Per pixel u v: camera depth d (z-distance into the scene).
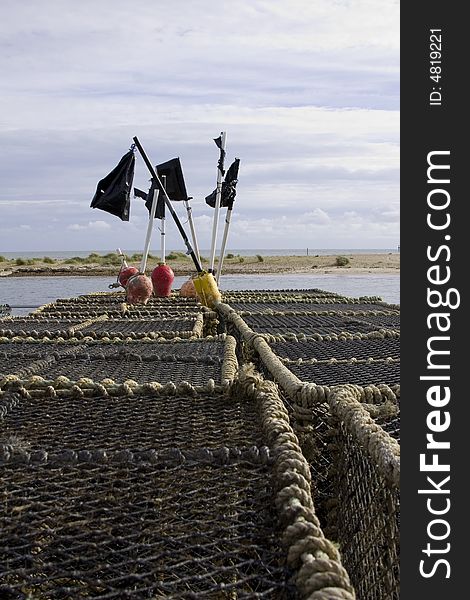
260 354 3.64
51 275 26.48
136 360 3.50
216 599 1.53
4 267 33.88
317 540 1.39
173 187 8.27
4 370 3.15
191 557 1.50
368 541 2.07
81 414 2.44
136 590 1.39
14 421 2.37
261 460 1.88
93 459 1.91
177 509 1.69
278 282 20.73
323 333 4.67
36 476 1.85
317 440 2.53
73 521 1.64
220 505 1.66
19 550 1.55
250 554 1.52
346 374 3.10
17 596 1.39
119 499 1.73
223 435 2.16
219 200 8.33
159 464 1.89
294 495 1.58
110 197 7.49
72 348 3.82
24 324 5.37
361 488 2.16
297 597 1.32
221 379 2.88
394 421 2.41
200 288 7.02
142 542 1.55
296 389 2.55
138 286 7.14
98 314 6.07
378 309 6.69
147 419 2.37
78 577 1.43
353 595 1.28
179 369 3.27
